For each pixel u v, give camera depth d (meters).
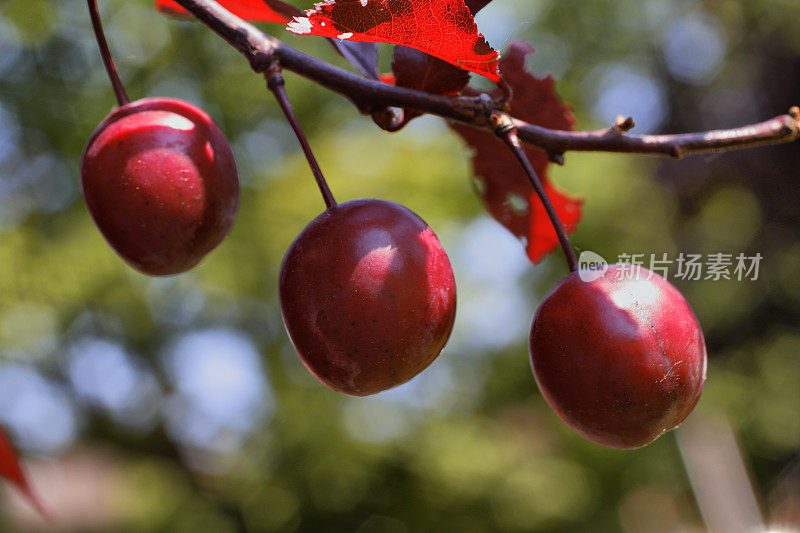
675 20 13.09
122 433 10.86
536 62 11.27
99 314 9.89
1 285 9.14
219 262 9.46
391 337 1.26
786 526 8.68
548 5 12.43
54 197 9.92
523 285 9.88
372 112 1.45
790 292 11.42
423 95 1.43
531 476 9.01
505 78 1.82
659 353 1.31
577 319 1.33
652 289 1.36
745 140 1.48
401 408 9.23
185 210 1.46
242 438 9.62
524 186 1.93
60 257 9.24
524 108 1.85
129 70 10.23
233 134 10.30
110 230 1.48
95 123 9.98
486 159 1.92
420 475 8.98
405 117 1.47
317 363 1.30
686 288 11.41
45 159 10.11
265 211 9.45
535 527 8.98
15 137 9.99
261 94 10.34
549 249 1.97
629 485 9.73
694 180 11.82
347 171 9.30
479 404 9.55
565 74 12.19
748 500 8.13
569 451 9.73
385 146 9.61
